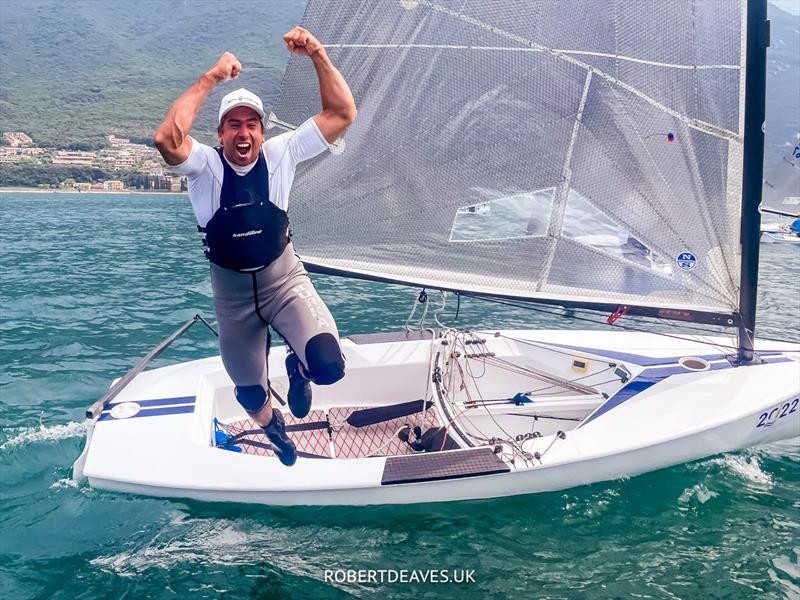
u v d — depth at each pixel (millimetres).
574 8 4273
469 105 4516
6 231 20562
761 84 4367
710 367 5180
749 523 4129
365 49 4574
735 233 4676
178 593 3451
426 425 5129
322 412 5246
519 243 4684
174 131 2242
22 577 3527
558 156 4508
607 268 4680
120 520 3932
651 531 4027
